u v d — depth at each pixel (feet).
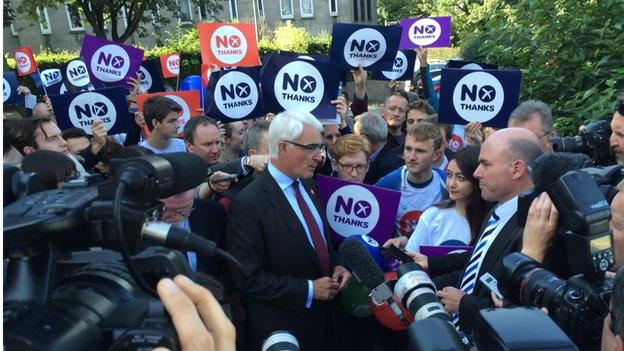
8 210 2.78
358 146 10.92
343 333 9.47
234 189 10.52
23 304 2.67
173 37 81.30
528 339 2.85
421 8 119.24
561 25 13.23
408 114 15.96
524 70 13.93
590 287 4.19
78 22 60.75
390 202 9.89
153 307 2.76
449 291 7.13
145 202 3.05
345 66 17.53
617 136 8.16
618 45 12.64
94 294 2.85
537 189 5.63
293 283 8.26
